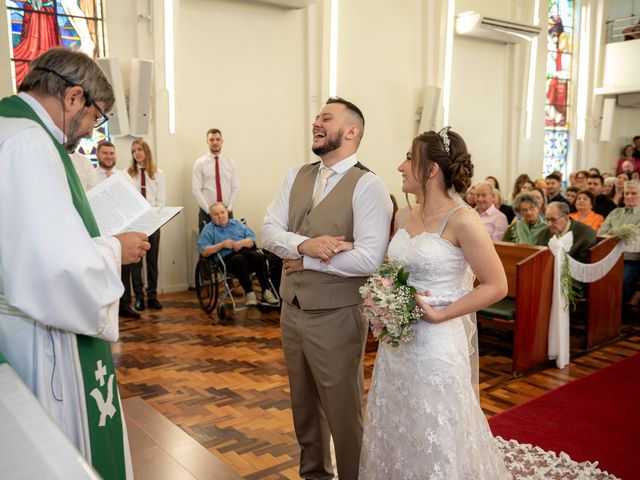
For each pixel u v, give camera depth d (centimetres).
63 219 125
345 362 212
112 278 136
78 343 144
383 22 823
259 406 341
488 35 921
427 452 187
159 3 629
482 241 186
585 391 369
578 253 483
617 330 505
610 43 1149
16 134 127
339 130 214
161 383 379
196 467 234
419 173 197
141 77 617
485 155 993
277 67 740
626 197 568
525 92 1008
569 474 261
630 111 1236
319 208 217
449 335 193
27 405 88
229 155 716
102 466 149
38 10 587
